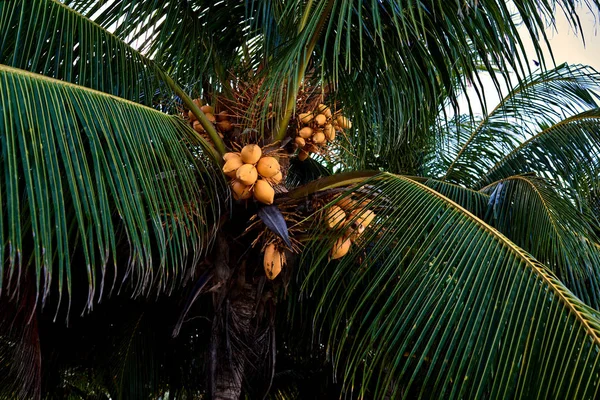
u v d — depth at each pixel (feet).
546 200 11.83
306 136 12.26
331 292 13.73
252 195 10.72
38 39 9.15
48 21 9.42
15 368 10.43
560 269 11.09
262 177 10.71
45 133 7.16
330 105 12.92
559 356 6.71
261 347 11.64
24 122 7.01
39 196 6.53
